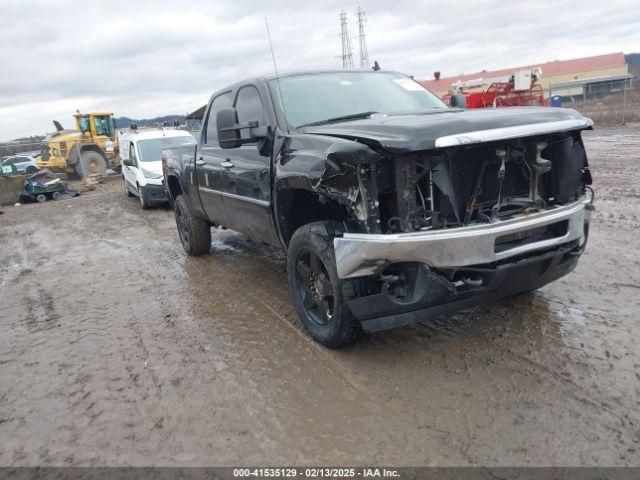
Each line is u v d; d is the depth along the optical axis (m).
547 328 3.96
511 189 3.56
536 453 2.67
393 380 3.47
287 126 4.31
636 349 3.54
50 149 23.50
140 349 4.39
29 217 13.85
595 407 2.98
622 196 8.34
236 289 5.70
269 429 3.10
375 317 3.49
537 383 3.27
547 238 3.46
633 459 2.57
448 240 3.15
